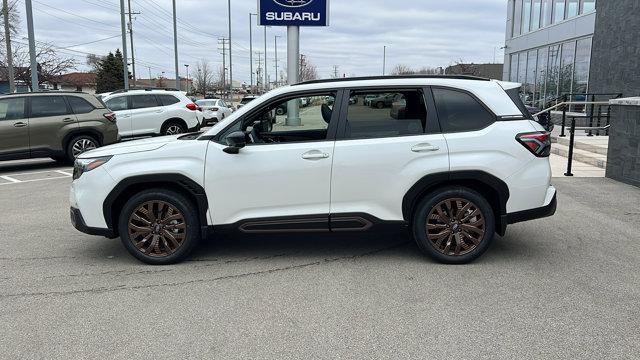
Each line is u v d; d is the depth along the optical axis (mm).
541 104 22484
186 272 5004
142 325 3895
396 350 3482
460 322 3875
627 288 4488
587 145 12422
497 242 5871
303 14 13789
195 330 3805
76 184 5191
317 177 5000
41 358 3438
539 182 5047
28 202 8406
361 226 5090
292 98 5180
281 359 3391
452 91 5102
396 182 4992
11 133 11359
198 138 5148
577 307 4113
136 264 5258
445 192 5027
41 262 5348
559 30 20688
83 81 85250
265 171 5000
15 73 49031
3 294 4496
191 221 5129
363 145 4992
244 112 5148
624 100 9055
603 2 16859
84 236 6340
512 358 3361
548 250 5559
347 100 5105
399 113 5109
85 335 3746
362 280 4738
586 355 3389
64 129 11891
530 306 4137
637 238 5965
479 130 5012
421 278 4770
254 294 4445
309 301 4289
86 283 4742
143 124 15695
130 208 5117
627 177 9086
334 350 3494
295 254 5512
